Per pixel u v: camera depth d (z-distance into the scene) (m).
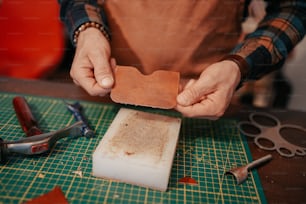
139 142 0.68
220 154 0.76
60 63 1.37
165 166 0.62
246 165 0.70
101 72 0.68
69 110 0.86
